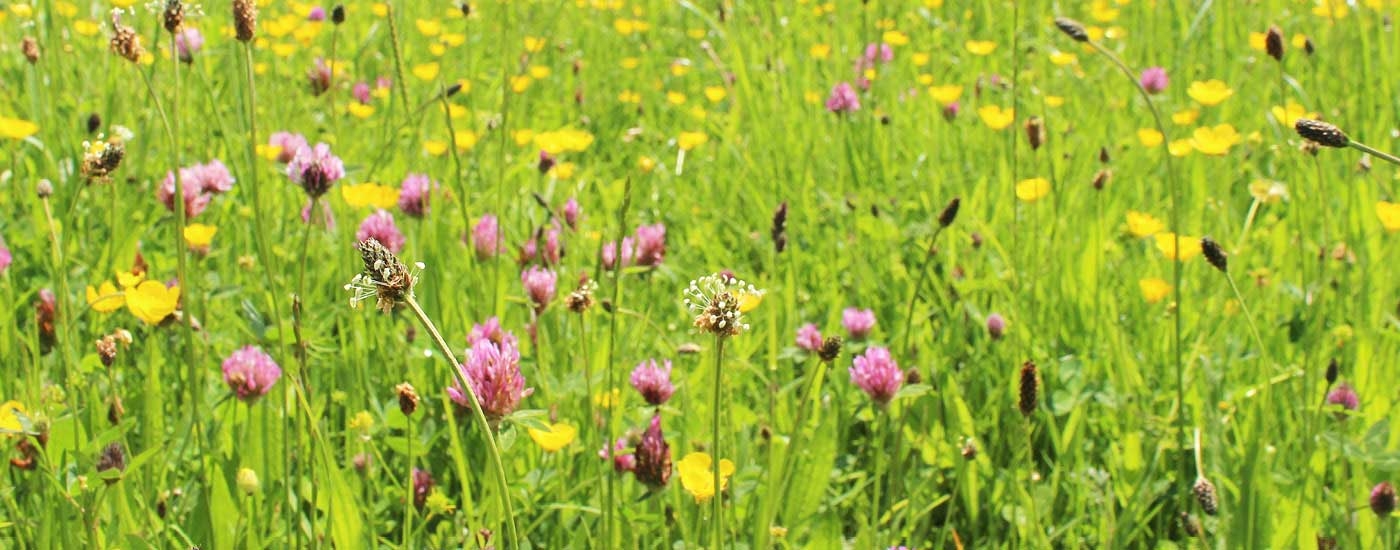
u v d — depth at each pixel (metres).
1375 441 1.25
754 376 1.53
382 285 1.00
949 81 2.65
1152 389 1.51
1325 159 1.88
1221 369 1.46
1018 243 1.66
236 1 1.21
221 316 1.52
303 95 2.30
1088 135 2.09
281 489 1.28
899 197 2.00
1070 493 1.38
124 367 1.40
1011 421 1.45
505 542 1.25
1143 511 1.33
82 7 2.49
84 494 1.18
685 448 1.32
